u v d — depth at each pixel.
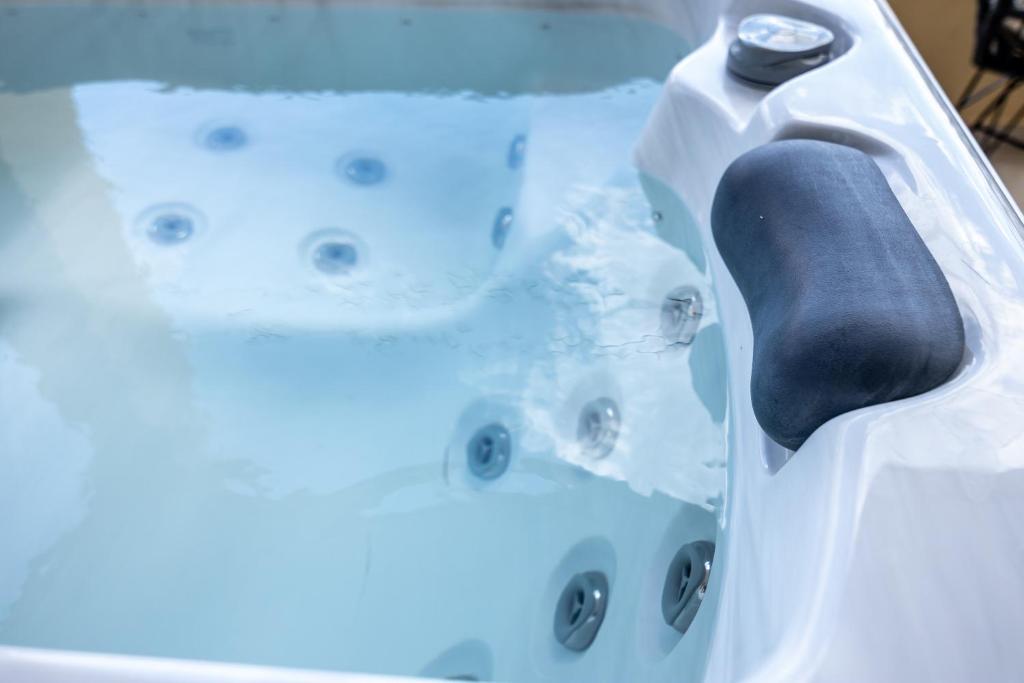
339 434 1.18
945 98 1.10
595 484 1.02
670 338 1.13
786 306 0.79
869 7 1.31
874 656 0.55
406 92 1.73
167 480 1.14
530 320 1.25
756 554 0.74
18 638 0.97
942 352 0.71
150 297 1.36
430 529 1.06
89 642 0.96
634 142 1.52
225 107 1.70
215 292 1.36
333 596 1.00
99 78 1.77
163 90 1.75
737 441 0.94
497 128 1.63
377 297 1.34
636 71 1.72
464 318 1.30
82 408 1.22
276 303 1.34
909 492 0.64
